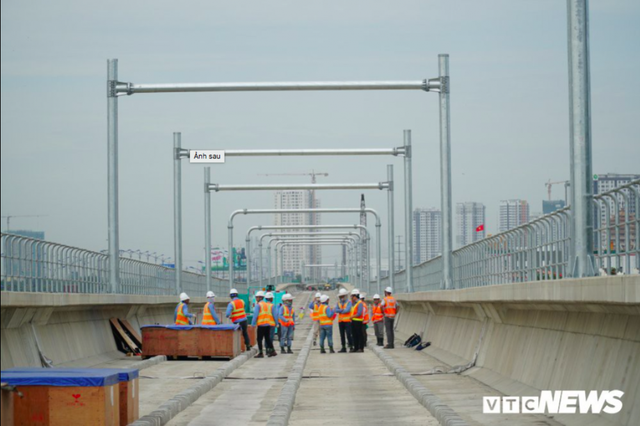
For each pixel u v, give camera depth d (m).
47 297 22.31
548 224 19.61
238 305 36.78
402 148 44.50
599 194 15.91
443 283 32.50
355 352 39.69
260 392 22.50
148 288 41.25
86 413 13.62
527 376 19.41
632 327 13.69
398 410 18.55
